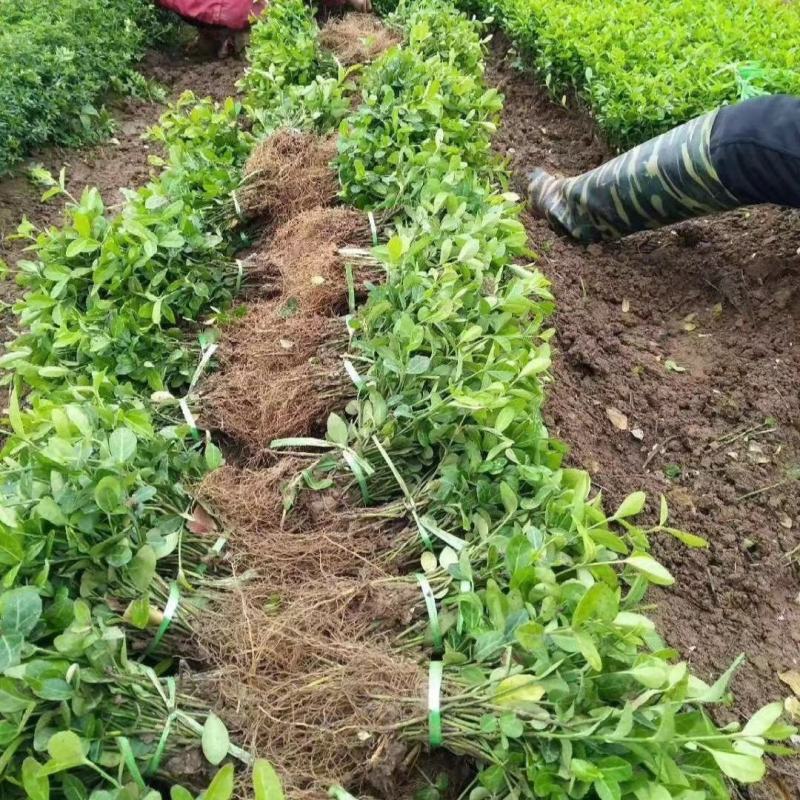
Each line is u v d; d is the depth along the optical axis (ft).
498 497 6.46
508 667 5.15
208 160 11.10
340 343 8.37
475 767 5.31
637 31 15.94
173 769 5.02
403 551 6.44
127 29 17.54
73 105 15.47
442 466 6.82
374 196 10.46
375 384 7.41
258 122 13.30
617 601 5.07
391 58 12.26
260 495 7.02
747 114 10.01
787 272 11.64
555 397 9.86
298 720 5.27
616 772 4.61
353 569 6.42
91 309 8.30
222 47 18.85
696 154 10.48
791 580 8.49
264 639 5.69
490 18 17.19
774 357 10.74
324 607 6.00
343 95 14.42
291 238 10.03
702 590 8.33
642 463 9.63
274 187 10.91
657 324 11.57
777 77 13.85
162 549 5.91
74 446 5.96
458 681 5.24
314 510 6.89
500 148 15.38
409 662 5.52
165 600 5.86
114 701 5.09
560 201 12.92
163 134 12.57
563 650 5.11
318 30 16.49
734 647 7.82
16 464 6.17
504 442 6.46
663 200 11.27
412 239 8.64
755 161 9.95
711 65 14.17
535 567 5.37
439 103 11.10
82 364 8.05
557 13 16.52
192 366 8.43
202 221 10.22
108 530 5.70
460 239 8.32
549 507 6.10
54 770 4.42
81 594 5.53
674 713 4.61
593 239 12.71
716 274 11.98
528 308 8.04
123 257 8.58
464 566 5.86
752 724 4.73
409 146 10.75
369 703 5.27
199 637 5.76
